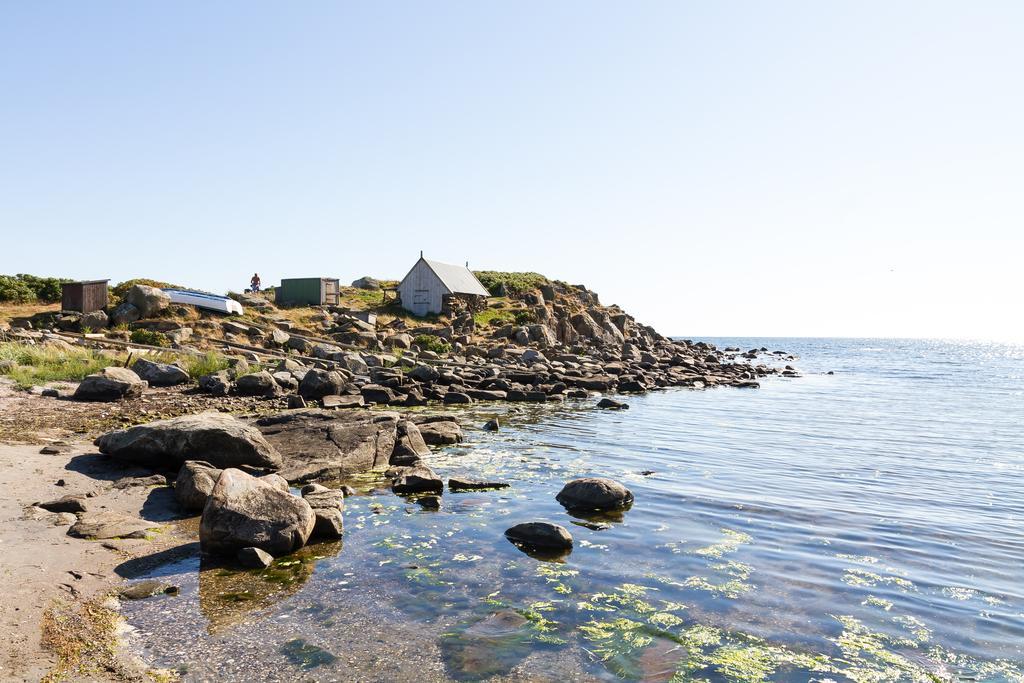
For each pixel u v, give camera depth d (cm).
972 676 592
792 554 920
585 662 601
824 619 710
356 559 865
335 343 4091
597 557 892
